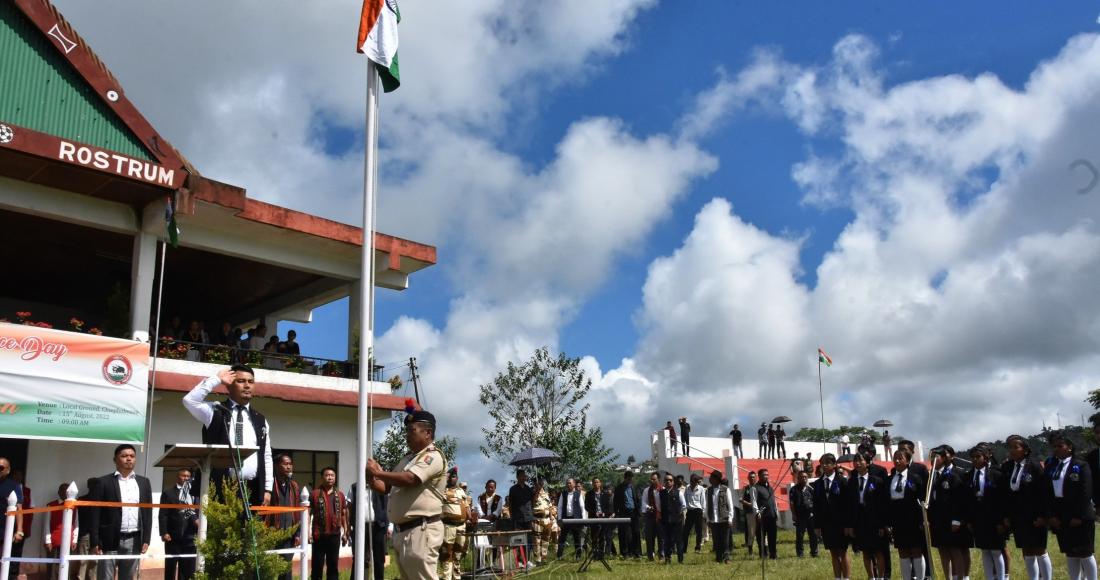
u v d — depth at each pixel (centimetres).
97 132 1509
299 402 1798
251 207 1734
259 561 755
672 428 3291
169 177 1545
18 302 2327
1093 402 2781
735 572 1433
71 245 1930
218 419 805
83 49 1502
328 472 1252
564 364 2722
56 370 1432
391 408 1945
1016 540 1040
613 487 2064
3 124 1364
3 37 1440
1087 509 977
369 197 979
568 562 1741
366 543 1287
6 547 875
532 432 2661
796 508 1800
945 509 1059
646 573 1484
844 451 3516
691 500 1866
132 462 1042
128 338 1611
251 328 2480
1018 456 1045
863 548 1105
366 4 1021
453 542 1002
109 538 1000
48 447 1473
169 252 1970
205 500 792
